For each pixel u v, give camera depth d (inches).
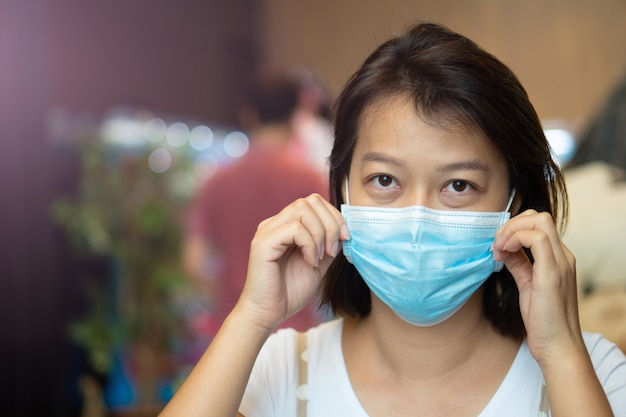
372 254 47.3
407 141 44.8
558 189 52.4
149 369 155.9
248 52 205.3
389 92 45.9
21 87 144.8
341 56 196.1
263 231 47.8
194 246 115.7
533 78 169.2
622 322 75.0
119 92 170.2
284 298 48.3
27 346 148.0
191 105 188.5
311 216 47.2
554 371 43.4
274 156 110.9
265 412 50.7
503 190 47.2
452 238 45.9
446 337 48.3
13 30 143.2
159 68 179.8
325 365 51.4
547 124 167.6
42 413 149.7
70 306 156.5
